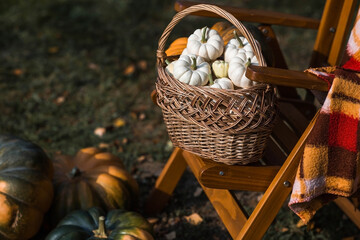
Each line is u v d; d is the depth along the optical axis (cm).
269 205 208
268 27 246
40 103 337
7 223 221
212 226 254
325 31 245
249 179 210
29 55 405
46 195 231
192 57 203
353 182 198
